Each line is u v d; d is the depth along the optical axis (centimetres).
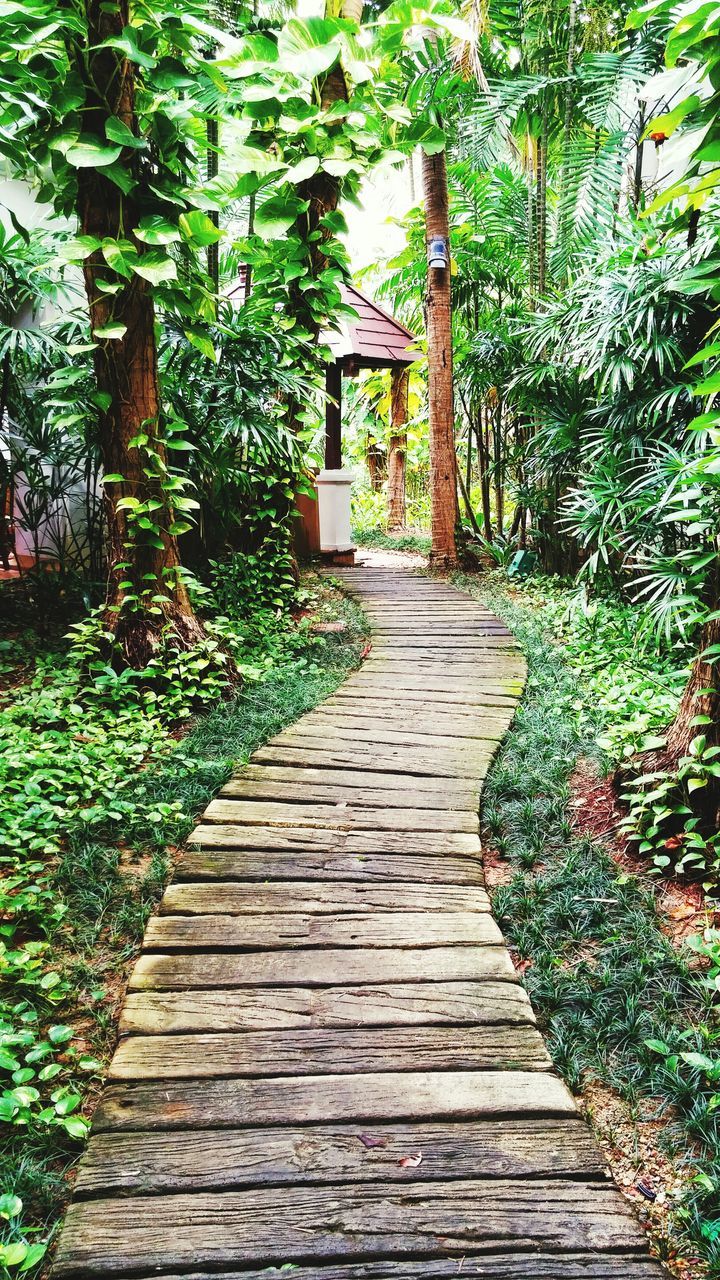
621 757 259
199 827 241
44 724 305
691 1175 136
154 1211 121
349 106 440
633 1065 158
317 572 675
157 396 331
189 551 496
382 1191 124
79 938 190
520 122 632
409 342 868
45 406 396
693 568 226
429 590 603
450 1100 142
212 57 475
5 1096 138
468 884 214
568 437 535
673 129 162
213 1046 155
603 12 544
